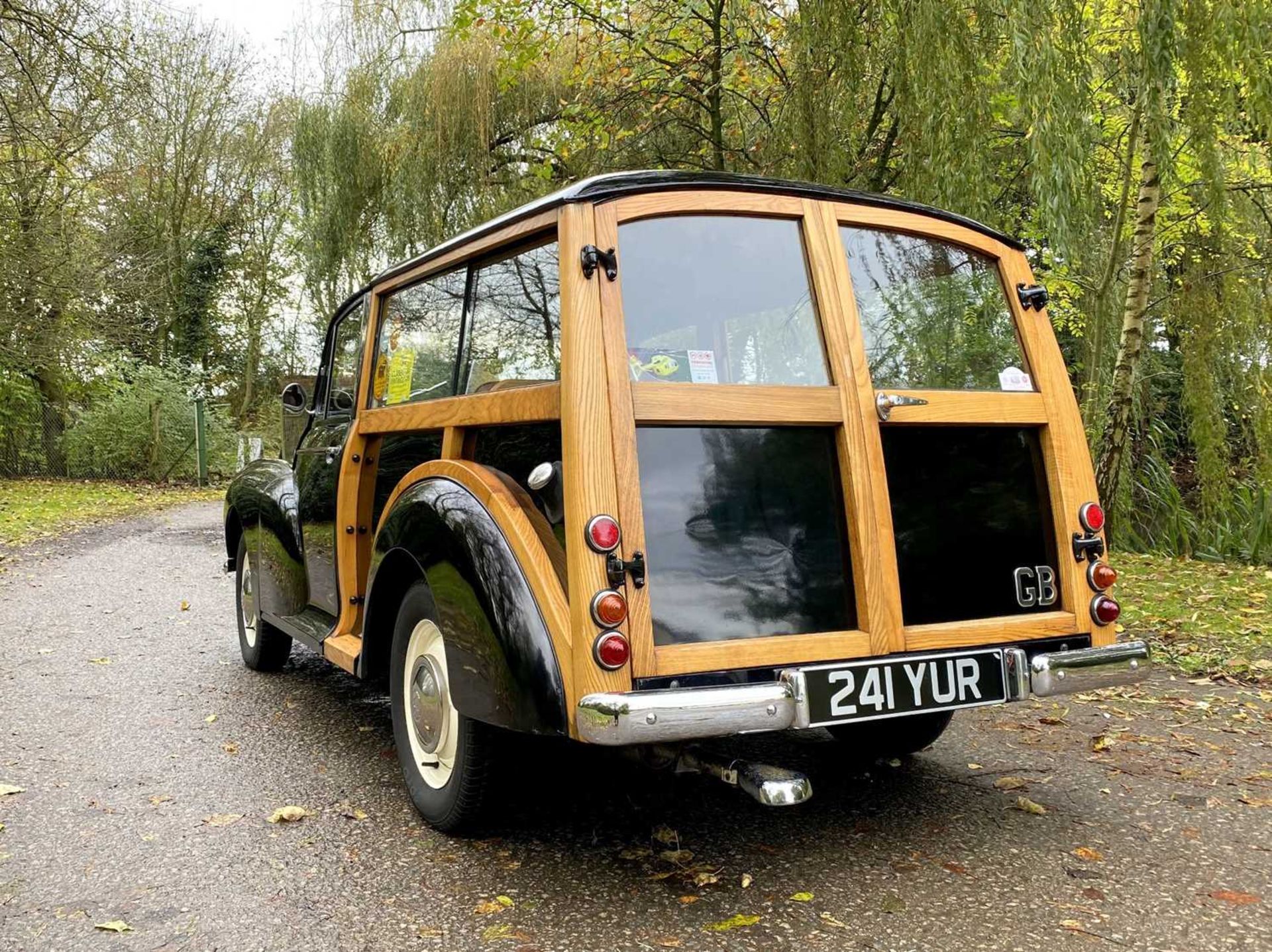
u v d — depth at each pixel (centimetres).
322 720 441
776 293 287
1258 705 471
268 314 2808
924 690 273
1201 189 891
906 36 678
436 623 309
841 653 268
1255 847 301
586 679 239
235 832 312
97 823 318
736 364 276
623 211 268
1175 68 700
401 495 332
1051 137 621
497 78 1288
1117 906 260
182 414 2028
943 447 298
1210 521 980
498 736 287
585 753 394
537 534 265
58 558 958
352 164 1448
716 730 239
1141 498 1077
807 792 244
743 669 256
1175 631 621
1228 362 995
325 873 281
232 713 452
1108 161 1021
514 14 1041
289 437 527
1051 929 247
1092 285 1023
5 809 330
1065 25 639
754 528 268
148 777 363
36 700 468
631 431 253
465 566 272
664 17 1019
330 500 415
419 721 321
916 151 708
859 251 302
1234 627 627
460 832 306
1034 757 396
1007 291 328
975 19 683
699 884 274
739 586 262
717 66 994
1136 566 898
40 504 1458
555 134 1220
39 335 1767
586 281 257
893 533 282
